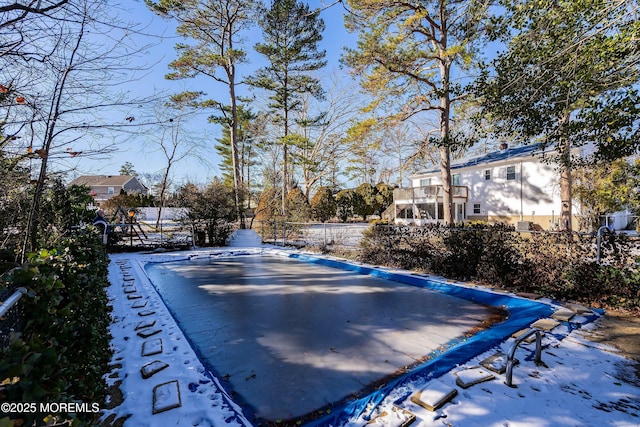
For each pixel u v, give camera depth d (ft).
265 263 29.55
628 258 13.85
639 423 6.46
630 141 13.43
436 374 8.58
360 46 33.19
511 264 17.83
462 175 66.18
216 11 44.83
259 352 10.56
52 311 4.81
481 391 7.68
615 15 11.61
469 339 11.27
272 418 7.09
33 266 4.33
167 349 10.25
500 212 58.29
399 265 24.34
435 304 15.96
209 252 34.78
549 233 16.15
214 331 12.51
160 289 19.51
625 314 13.06
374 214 90.38
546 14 13.00
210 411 7.00
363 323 13.26
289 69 62.54
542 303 14.37
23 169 9.74
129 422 6.59
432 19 35.42
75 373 5.44
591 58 12.08
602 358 9.34
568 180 36.11
